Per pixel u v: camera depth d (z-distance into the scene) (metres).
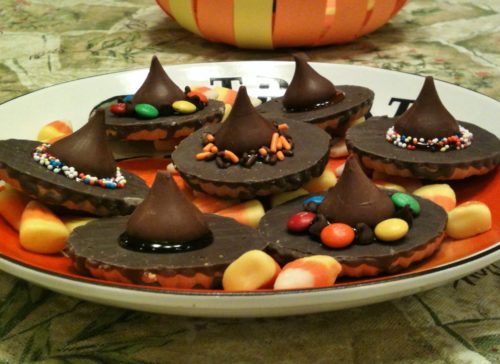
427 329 0.22
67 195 0.27
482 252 0.22
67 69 0.44
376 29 0.49
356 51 0.47
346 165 0.25
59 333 0.22
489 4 0.58
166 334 0.22
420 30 0.51
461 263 0.21
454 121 0.31
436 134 0.30
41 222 0.26
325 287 0.20
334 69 0.38
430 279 0.21
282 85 0.39
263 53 0.47
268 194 0.28
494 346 0.22
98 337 0.22
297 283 0.22
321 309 0.20
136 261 0.23
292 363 0.21
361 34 0.47
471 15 0.55
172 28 0.52
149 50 0.47
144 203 0.24
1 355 0.21
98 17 0.55
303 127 0.32
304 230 0.25
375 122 0.33
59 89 0.36
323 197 0.27
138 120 0.33
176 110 0.34
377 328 0.22
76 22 0.54
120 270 0.22
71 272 0.24
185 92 0.35
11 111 0.34
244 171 0.29
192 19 0.46
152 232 0.23
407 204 0.25
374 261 0.23
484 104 0.34
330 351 0.21
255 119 0.30
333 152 0.34
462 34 0.50
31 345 0.22
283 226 0.26
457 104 0.35
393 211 0.25
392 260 0.24
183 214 0.24
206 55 0.46
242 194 0.28
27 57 0.46
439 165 0.29
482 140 0.31
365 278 0.24
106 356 0.21
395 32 0.51
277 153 0.29
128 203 0.27
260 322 0.23
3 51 0.47
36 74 0.43
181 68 0.39
